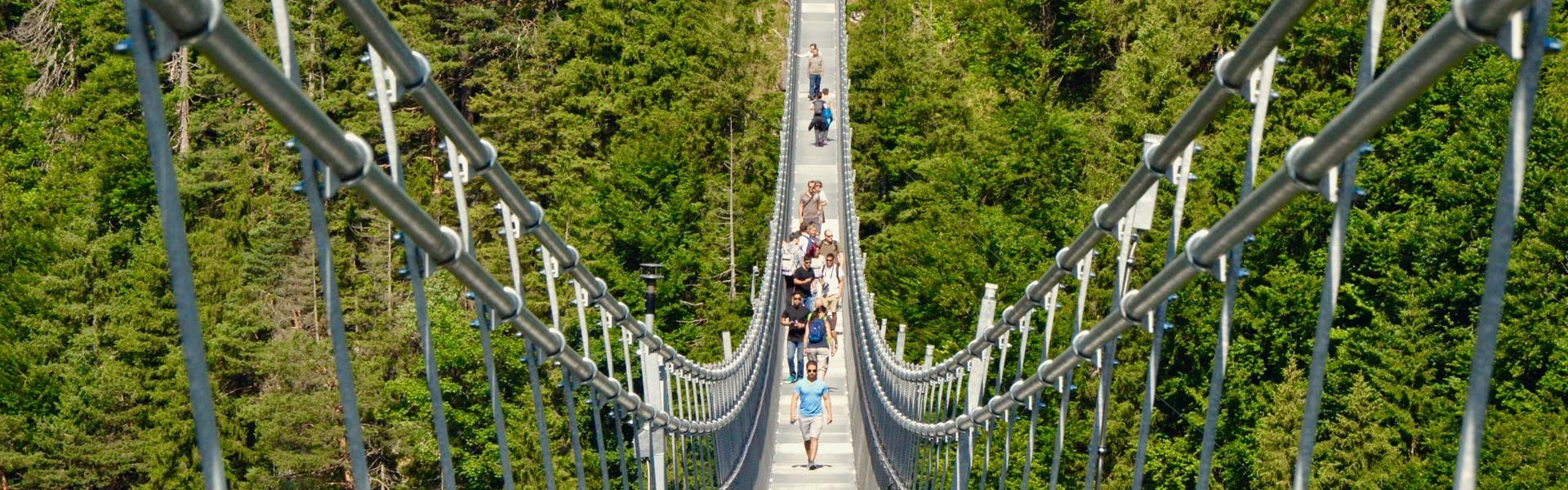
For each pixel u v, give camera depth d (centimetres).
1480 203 3697
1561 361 3206
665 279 4716
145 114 311
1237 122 4269
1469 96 3994
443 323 3888
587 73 5441
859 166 5272
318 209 429
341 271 4219
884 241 4959
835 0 4541
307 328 4153
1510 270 3416
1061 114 5122
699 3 5719
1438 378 3491
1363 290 3731
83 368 3925
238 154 4647
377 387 3797
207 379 318
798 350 1942
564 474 3747
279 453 3712
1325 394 3519
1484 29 321
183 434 3731
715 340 4469
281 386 3859
